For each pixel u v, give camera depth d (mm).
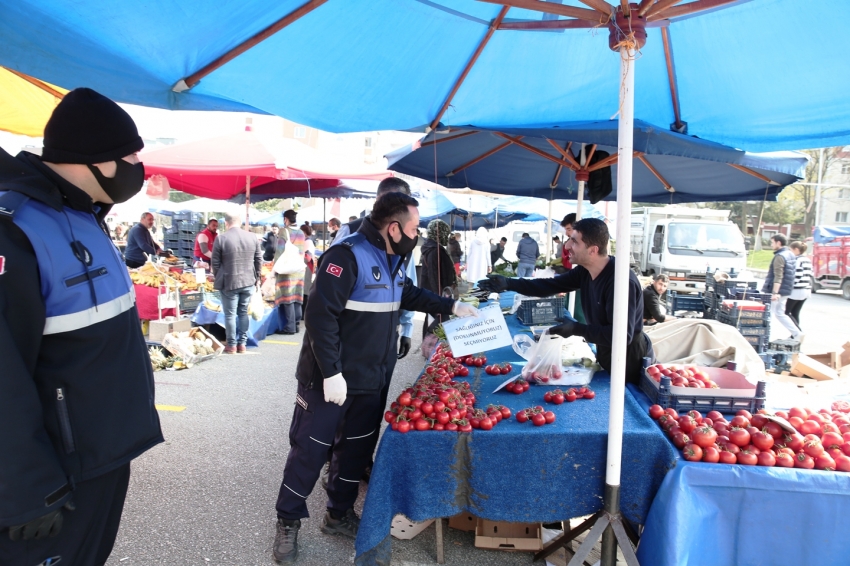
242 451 3971
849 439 2354
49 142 1428
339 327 2600
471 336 2666
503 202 16188
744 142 3449
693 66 2822
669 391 2656
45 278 1374
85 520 1532
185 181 10320
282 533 2650
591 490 2332
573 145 5242
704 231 13648
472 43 2740
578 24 2180
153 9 1912
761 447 2248
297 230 9562
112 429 1527
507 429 2357
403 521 2895
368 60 2689
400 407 2477
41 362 1416
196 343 6754
